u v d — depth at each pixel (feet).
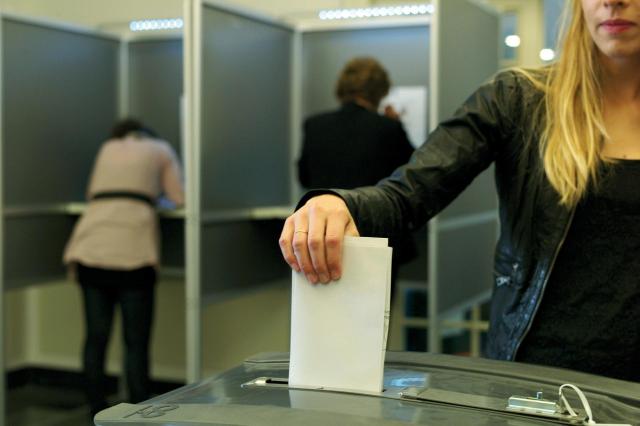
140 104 13.65
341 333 2.70
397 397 2.62
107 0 14.93
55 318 14.84
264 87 11.84
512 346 3.85
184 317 14.06
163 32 13.46
